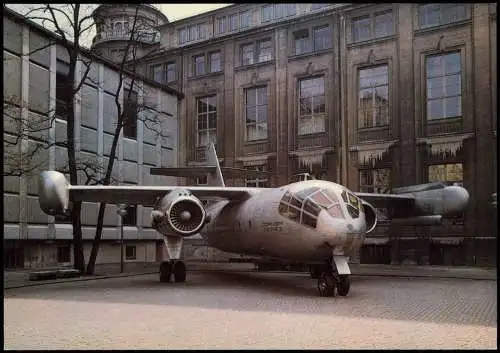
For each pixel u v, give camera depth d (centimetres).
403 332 776
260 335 757
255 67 2997
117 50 3291
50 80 2339
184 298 1221
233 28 3144
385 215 2494
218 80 3141
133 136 2912
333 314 955
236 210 1712
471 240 2292
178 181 3206
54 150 2347
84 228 2508
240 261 1920
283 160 2847
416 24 2516
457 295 1259
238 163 3014
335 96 2706
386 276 1811
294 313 969
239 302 1140
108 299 1209
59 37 2323
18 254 2198
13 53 2159
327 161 2709
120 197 1797
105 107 2681
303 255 1338
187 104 3259
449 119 2416
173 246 1648
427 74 2494
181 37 3331
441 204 1811
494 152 2273
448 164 2402
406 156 2488
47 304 1125
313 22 2814
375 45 2612
